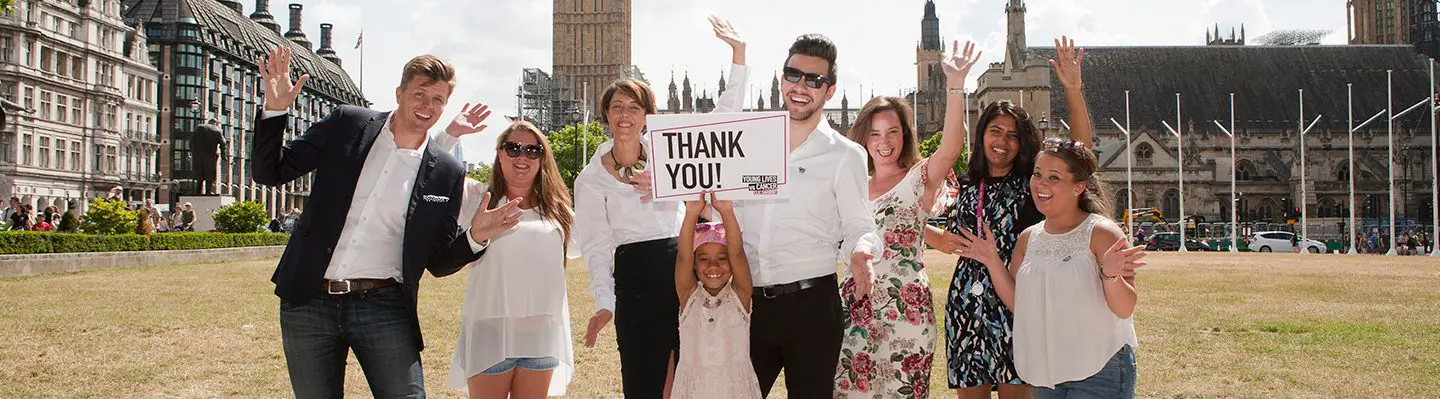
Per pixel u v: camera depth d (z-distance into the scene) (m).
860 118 7.14
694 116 5.71
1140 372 10.64
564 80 149.25
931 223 8.09
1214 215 98.81
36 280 24.17
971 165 7.32
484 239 6.02
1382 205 108.12
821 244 6.04
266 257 42.75
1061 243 5.98
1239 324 15.21
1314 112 112.12
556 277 6.96
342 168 5.78
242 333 13.44
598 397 9.27
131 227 36.53
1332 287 23.86
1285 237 71.00
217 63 99.44
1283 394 9.43
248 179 108.06
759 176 5.72
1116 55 116.81
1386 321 15.63
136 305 17.38
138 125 88.94
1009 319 6.81
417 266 5.89
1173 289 23.19
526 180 6.80
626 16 157.50
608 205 6.59
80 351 11.62
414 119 5.86
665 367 6.24
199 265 33.19
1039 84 101.19
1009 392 7.03
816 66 6.04
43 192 73.06
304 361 5.78
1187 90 113.81
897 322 6.68
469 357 6.79
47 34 73.44
